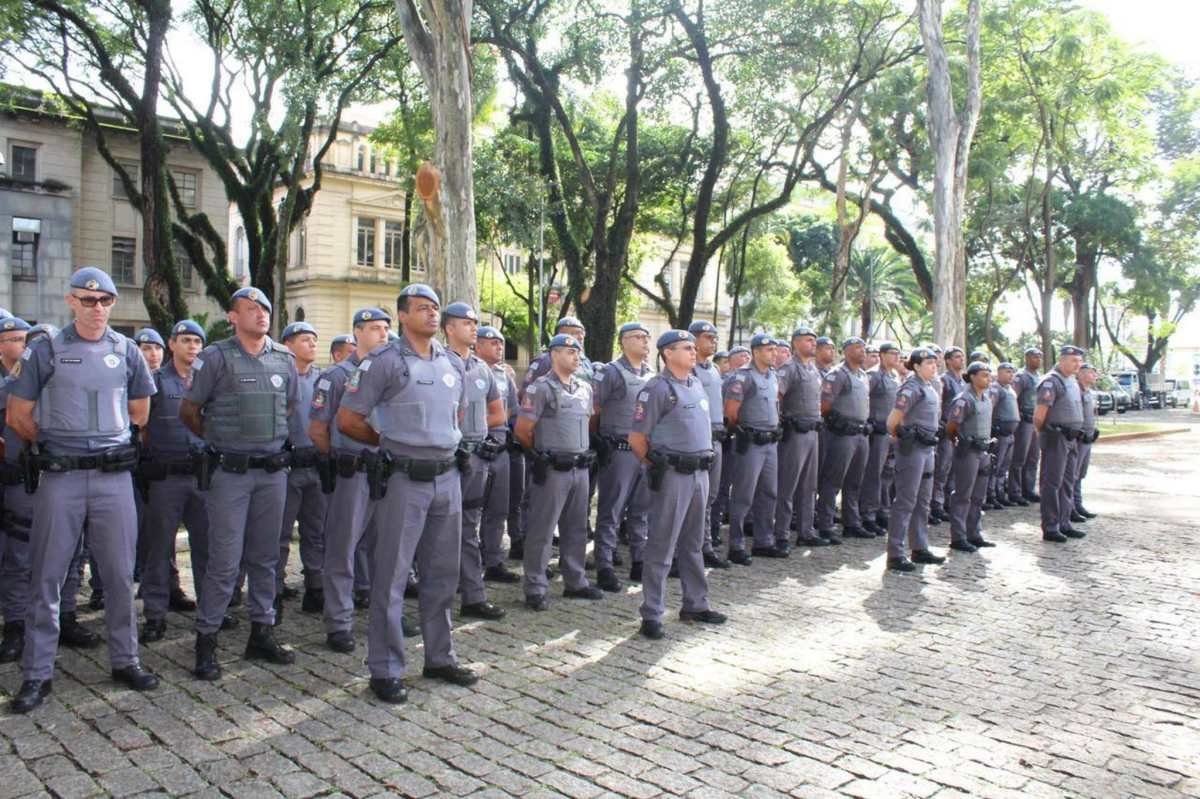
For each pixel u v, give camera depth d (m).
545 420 6.57
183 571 7.70
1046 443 9.47
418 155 19.52
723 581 7.50
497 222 20.47
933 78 15.18
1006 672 5.22
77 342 4.74
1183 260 32.62
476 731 4.28
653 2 16.53
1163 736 4.31
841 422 9.23
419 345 4.91
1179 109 32.06
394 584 4.74
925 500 8.26
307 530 6.61
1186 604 6.82
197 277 28.48
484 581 7.52
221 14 17.09
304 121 16.95
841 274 21.67
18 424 4.59
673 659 5.40
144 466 5.68
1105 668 5.32
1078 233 30.28
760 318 33.00
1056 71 21.62
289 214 17.66
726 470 8.94
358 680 5.02
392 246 37.47
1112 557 8.63
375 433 4.86
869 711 4.58
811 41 16.53
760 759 3.98
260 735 4.21
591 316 18.14
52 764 3.86
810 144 19.19
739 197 24.89
